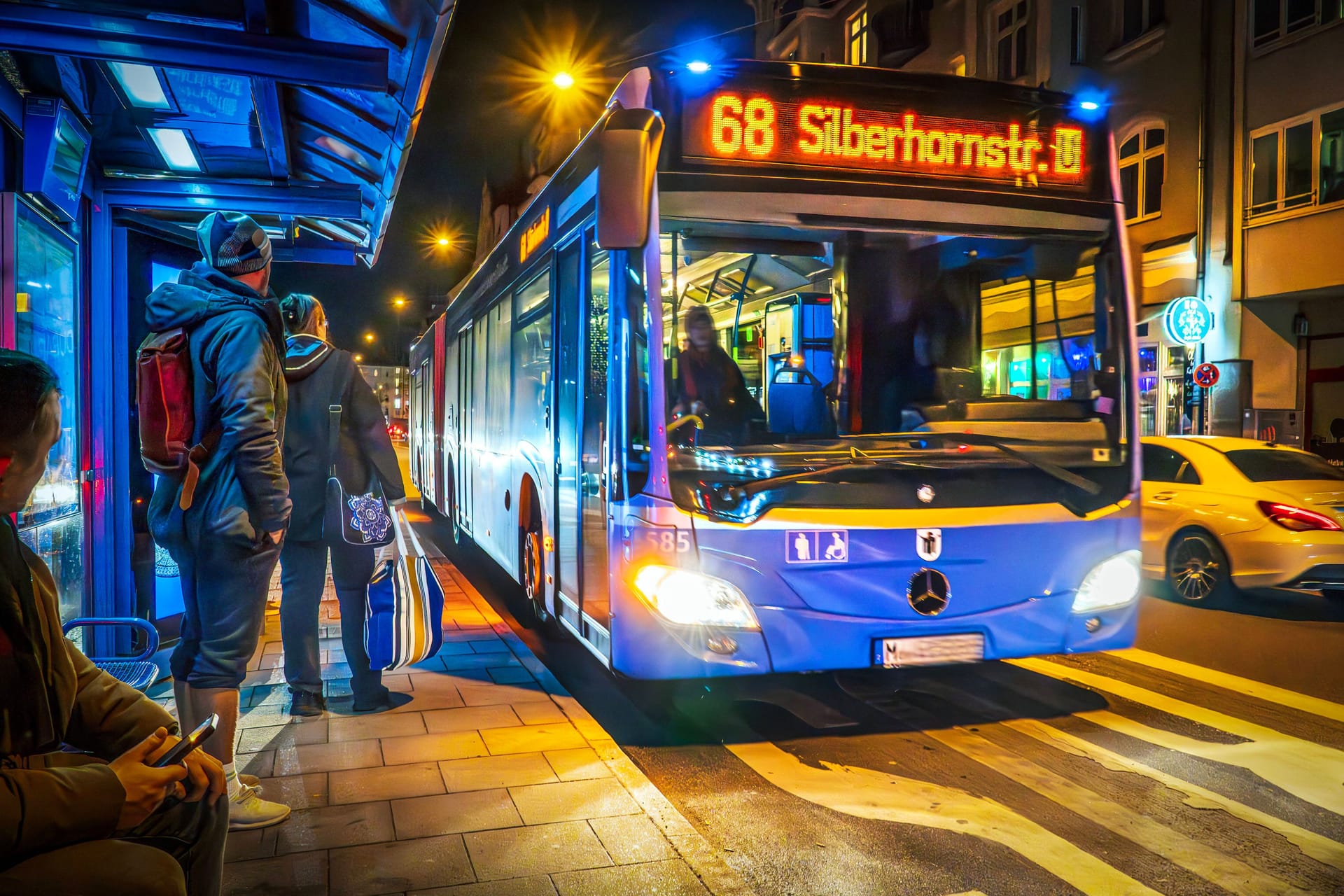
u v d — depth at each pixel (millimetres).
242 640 3547
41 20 3834
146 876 1766
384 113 4852
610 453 4973
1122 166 21016
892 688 6027
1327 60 16734
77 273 5570
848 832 3861
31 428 1808
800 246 5008
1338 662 6691
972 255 5199
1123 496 5176
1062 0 21812
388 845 3482
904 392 5109
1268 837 3807
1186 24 19281
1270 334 18406
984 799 4219
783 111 4996
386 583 4992
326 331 5074
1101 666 6566
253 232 3670
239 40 4035
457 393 12781
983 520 4867
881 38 27672
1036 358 5273
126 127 5258
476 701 5348
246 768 4262
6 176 4398
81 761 1995
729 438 4750
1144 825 3920
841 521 4691
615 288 4980
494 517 9289
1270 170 17859
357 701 5168
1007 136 5297
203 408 3482
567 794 3975
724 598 4617
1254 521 8375
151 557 6461
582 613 5703
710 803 4191
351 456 4918
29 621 1791
